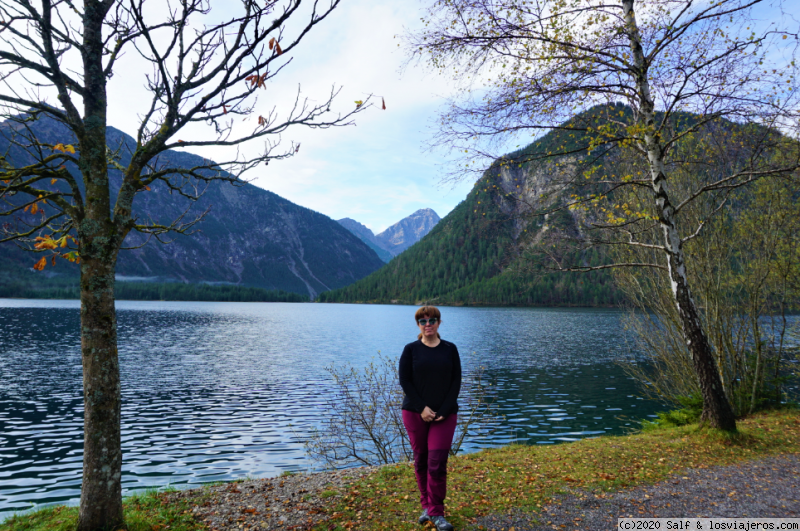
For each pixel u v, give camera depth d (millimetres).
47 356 31656
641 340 12336
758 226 9953
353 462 10836
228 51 3588
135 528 3906
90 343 3684
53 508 4641
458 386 4082
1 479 10344
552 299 153000
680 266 7488
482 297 171125
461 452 11852
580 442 7668
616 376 25047
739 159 7324
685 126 7258
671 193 10344
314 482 5539
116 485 3797
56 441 13422
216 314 106938
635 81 7000
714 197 9430
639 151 7527
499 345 41781
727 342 10406
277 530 4062
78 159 3654
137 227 3885
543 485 5250
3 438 13680
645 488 5164
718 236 10117
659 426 9438
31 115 3488
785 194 9312
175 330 57688
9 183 3398
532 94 6633
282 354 35719
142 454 12094
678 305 7641
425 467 4148
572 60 6480
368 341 46969
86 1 3662
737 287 10492
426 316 4121
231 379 24391
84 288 3682
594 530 4012
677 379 11445
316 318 97625
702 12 6008
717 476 5613
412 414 4133
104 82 3787
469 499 4789
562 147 7094
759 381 10172
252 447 12711
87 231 3600
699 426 7719
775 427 8055
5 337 43219
